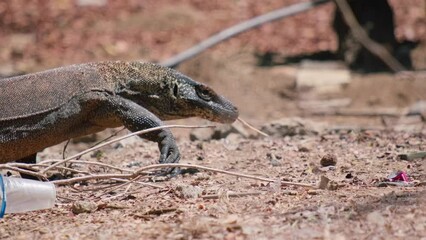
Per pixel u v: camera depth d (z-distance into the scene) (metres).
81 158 14.64
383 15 27.45
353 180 11.53
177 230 9.25
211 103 12.91
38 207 10.70
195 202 10.65
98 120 12.50
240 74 28.08
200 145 15.16
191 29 36.34
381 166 12.61
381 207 9.66
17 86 12.36
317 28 35.31
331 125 19.77
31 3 39.62
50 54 34.44
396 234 8.78
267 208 10.04
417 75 26.31
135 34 36.16
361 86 26.17
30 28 37.22
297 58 31.09
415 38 32.28
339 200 10.20
